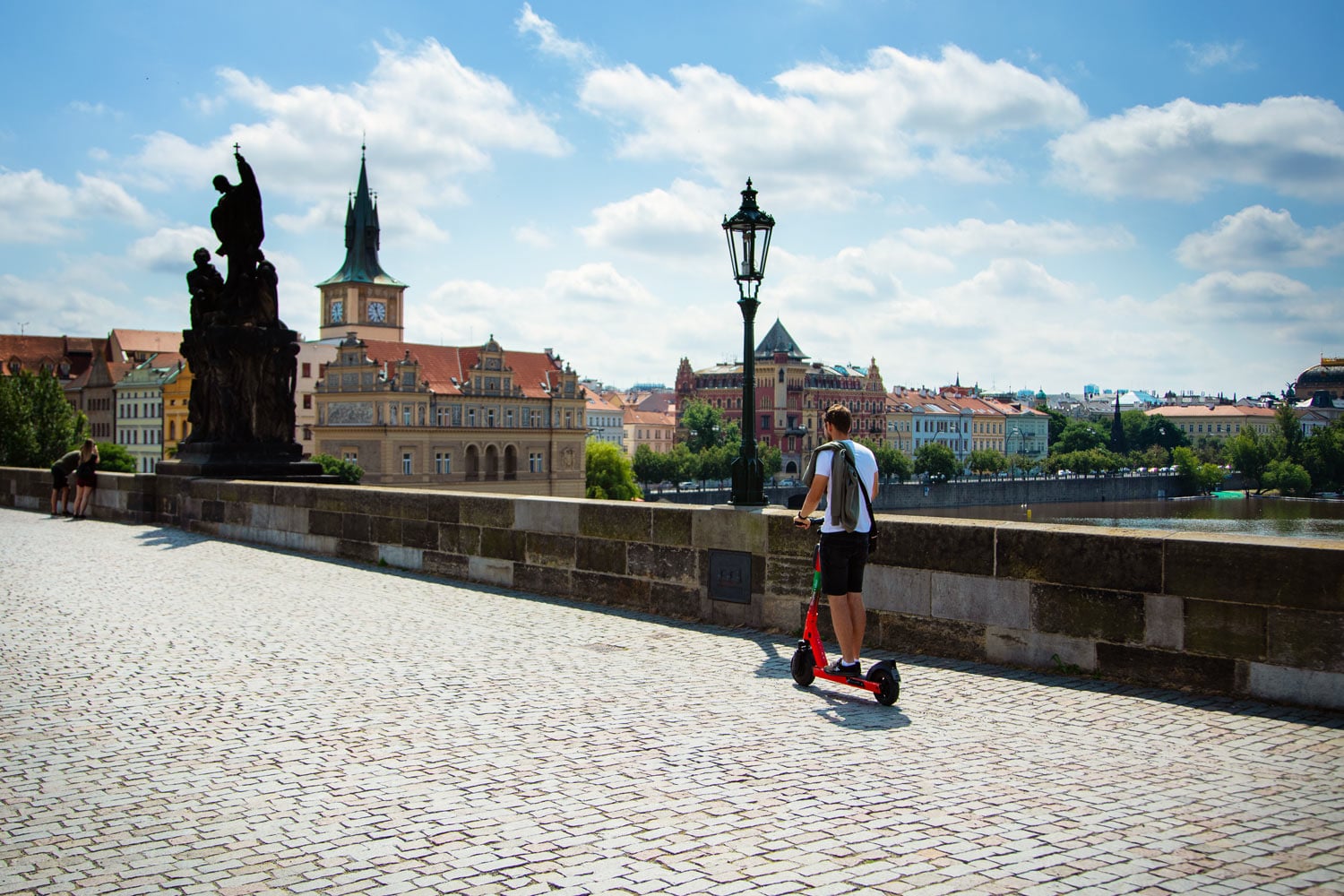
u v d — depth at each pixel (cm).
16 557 2181
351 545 2167
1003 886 617
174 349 19350
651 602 1554
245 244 2817
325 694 1066
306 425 16538
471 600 1666
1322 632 980
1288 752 864
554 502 1706
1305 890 610
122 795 781
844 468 1077
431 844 685
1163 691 1066
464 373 16338
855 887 617
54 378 12744
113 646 1296
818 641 1093
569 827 709
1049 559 1148
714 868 643
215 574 1947
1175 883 619
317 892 618
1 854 677
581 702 1031
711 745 885
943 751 869
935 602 1239
